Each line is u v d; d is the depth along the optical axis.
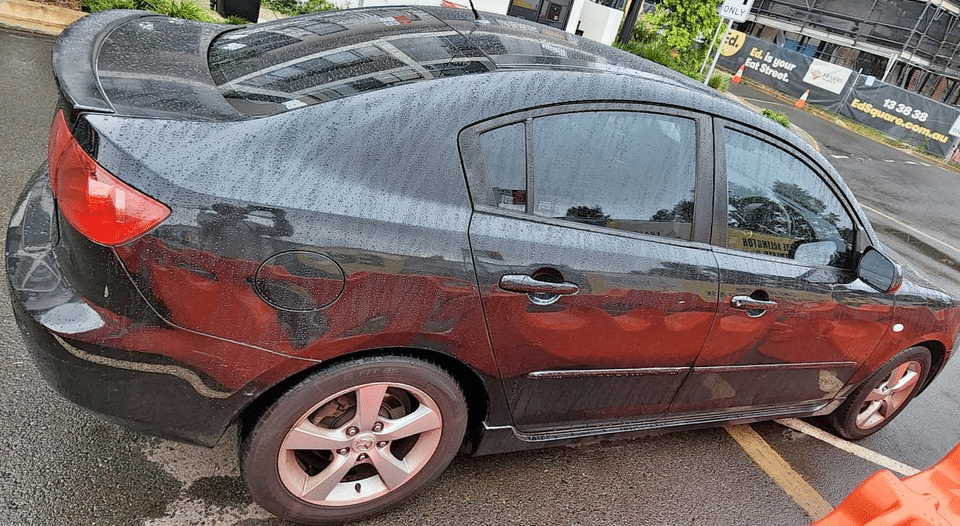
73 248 1.58
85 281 1.58
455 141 1.87
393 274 1.76
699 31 13.12
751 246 2.53
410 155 1.80
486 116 1.92
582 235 2.08
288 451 1.91
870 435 3.61
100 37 1.99
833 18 27.17
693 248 2.34
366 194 1.74
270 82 1.88
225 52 2.14
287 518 2.02
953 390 4.58
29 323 1.61
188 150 1.57
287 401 1.80
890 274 2.69
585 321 2.11
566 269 2.02
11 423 2.22
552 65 2.15
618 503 2.62
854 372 3.12
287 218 1.64
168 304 1.58
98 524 1.96
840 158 14.75
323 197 1.68
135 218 1.51
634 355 2.31
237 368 1.70
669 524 2.59
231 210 1.58
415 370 1.93
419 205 1.80
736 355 2.59
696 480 2.90
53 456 2.15
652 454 2.99
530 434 2.36
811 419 3.66
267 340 1.69
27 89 5.07
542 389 2.22
